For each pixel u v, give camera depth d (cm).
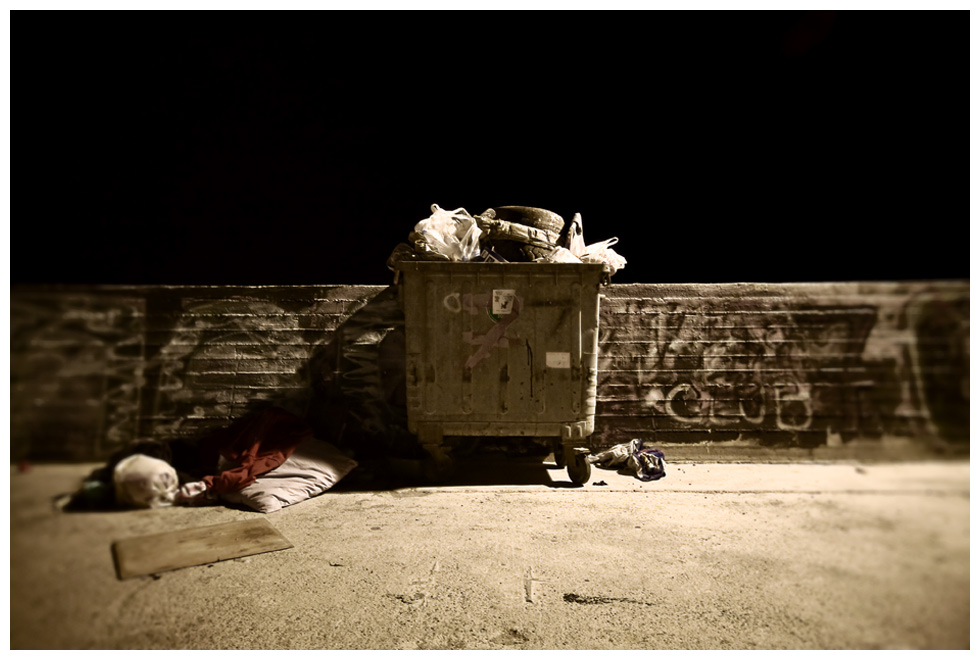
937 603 119
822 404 473
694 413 497
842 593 147
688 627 206
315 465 411
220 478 369
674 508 358
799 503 282
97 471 258
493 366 422
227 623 209
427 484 429
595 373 424
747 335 495
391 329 504
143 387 443
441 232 437
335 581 252
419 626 213
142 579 232
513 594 239
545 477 451
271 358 498
